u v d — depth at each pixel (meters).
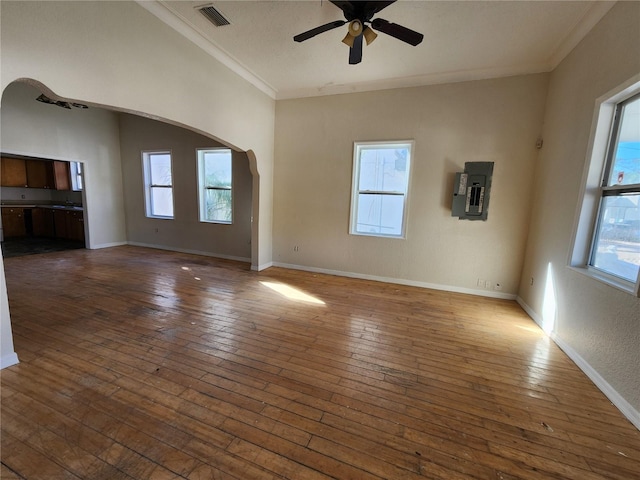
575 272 2.46
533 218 3.55
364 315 3.21
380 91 4.16
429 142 4.00
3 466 1.35
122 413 1.69
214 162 5.82
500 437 1.61
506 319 3.23
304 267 5.02
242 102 4.01
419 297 3.85
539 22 2.64
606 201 2.31
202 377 2.05
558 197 2.93
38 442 1.47
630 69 1.97
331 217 4.71
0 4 1.74
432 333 2.84
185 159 5.93
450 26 2.76
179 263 5.29
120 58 2.43
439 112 3.91
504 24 2.70
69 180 7.04
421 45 3.11
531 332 2.93
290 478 1.34
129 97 2.52
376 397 1.90
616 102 2.26
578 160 2.59
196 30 3.01
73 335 2.57
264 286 4.12
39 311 3.04
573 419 1.75
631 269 1.97
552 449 1.54
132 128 6.32
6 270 4.50
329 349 2.48
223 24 2.87
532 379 2.14
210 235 5.95
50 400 1.77
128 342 2.48
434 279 4.22
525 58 3.32
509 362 2.37
